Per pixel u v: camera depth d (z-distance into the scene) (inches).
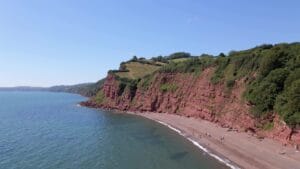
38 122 4350.4
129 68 7234.3
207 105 3789.4
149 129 3627.0
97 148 2655.0
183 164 2123.5
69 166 2114.9
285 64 2743.6
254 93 2787.9
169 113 4798.2
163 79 5324.8
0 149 2598.4
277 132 2377.0
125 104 5949.8
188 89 4510.3
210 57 4781.0
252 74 3110.2
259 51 3348.9
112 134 3339.1
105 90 6855.3
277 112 2463.1
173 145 2709.2
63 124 4126.5
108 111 5807.1
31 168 2064.5
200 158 2251.5
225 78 3590.1
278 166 1916.8
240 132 2871.6
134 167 2086.6
